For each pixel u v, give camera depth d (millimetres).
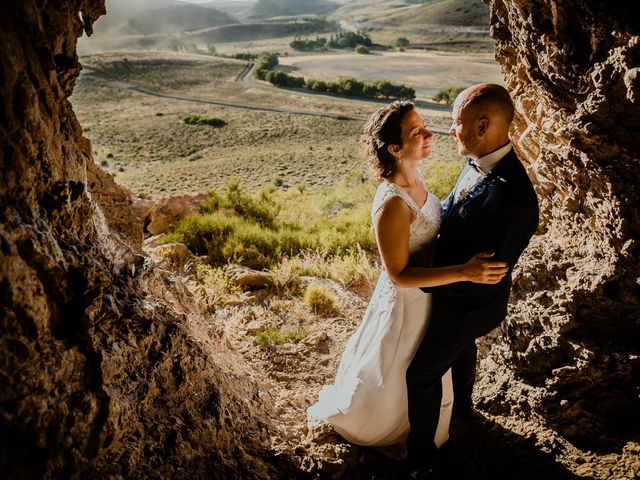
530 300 2895
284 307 4574
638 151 2268
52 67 1586
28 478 1396
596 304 2568
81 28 1801
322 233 7609
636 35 2061
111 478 1613
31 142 1482
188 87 137875
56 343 1534
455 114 1929
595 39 2279
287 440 2447
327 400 2551
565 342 2592
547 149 2939
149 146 82312
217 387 2365
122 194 3820
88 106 114062
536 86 2914
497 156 1886
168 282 3125
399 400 2305
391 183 1999
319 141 81875
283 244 7145
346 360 2480
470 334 2090
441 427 2381
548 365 2648
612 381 2477
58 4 1593
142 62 161875
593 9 2178
